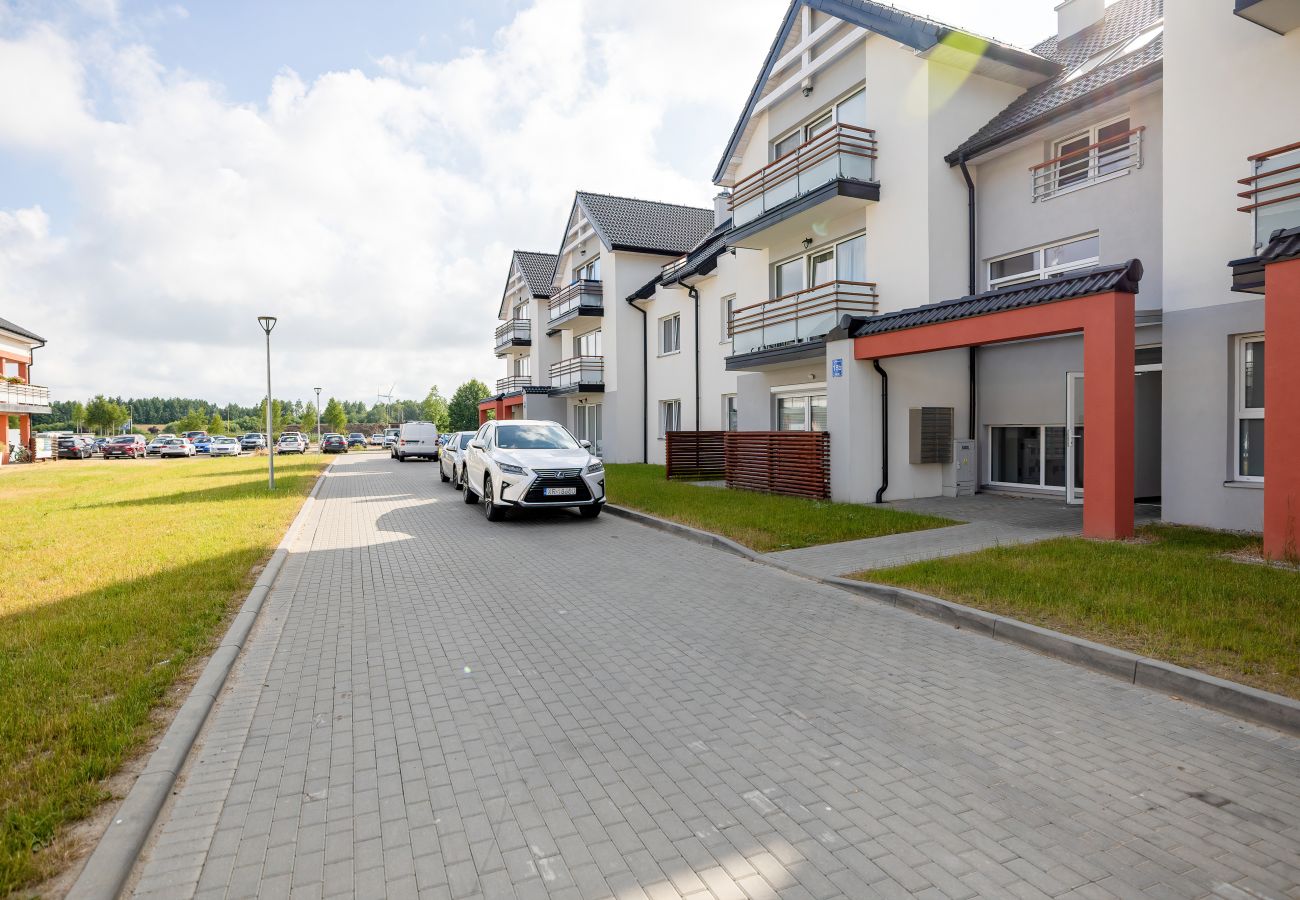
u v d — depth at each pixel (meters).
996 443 12.88
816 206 13.79
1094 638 4.85
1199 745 3.58
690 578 7.41
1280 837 2.80
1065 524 9.22
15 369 38.97
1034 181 11.74
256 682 4.55
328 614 6.16
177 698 4.12
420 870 2.63
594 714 4.02
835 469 12.07
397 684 4.50
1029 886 2.52
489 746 3.63
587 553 8.87
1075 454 11.43
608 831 2.88
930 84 12.45
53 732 3.57
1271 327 6.71
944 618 5.74
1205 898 2.45
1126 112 10.54
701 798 3.12
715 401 20.42
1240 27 8.26
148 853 2.74
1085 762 3.41
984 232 12.64
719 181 18.58
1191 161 8.73
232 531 10.34
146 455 49.91
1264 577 6.05
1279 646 4.46
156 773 3.21
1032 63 12.70
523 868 2.64
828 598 6.50
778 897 2.47
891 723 3.86
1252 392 8.43
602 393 25.78
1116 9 14.45
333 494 17.11
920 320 10.18
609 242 24.14
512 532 10.62
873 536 8.90
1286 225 7.43
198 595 6.32
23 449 38.91
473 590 6.99
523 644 5.28
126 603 6.07
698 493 13.82
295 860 2.70
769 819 2.95
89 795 2.99
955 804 3.05
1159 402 11.69
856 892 2.49
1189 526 8.71
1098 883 2.53
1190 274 8.75
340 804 3.09
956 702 4.13
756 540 8.88
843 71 14.41
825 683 4.44
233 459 38.47
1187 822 2.90
